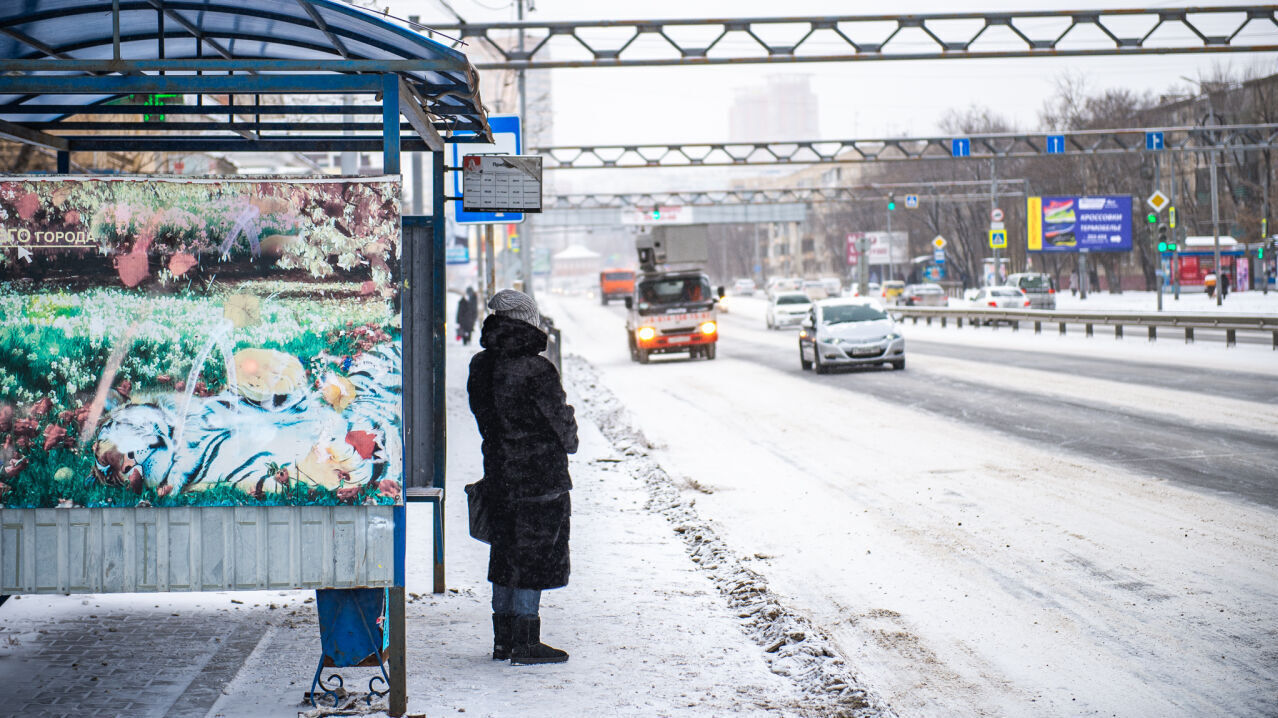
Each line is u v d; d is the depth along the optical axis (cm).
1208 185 7375
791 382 2477
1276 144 4181
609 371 3103
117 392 478
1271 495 1011
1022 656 611
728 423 1780
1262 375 2044
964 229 8700
